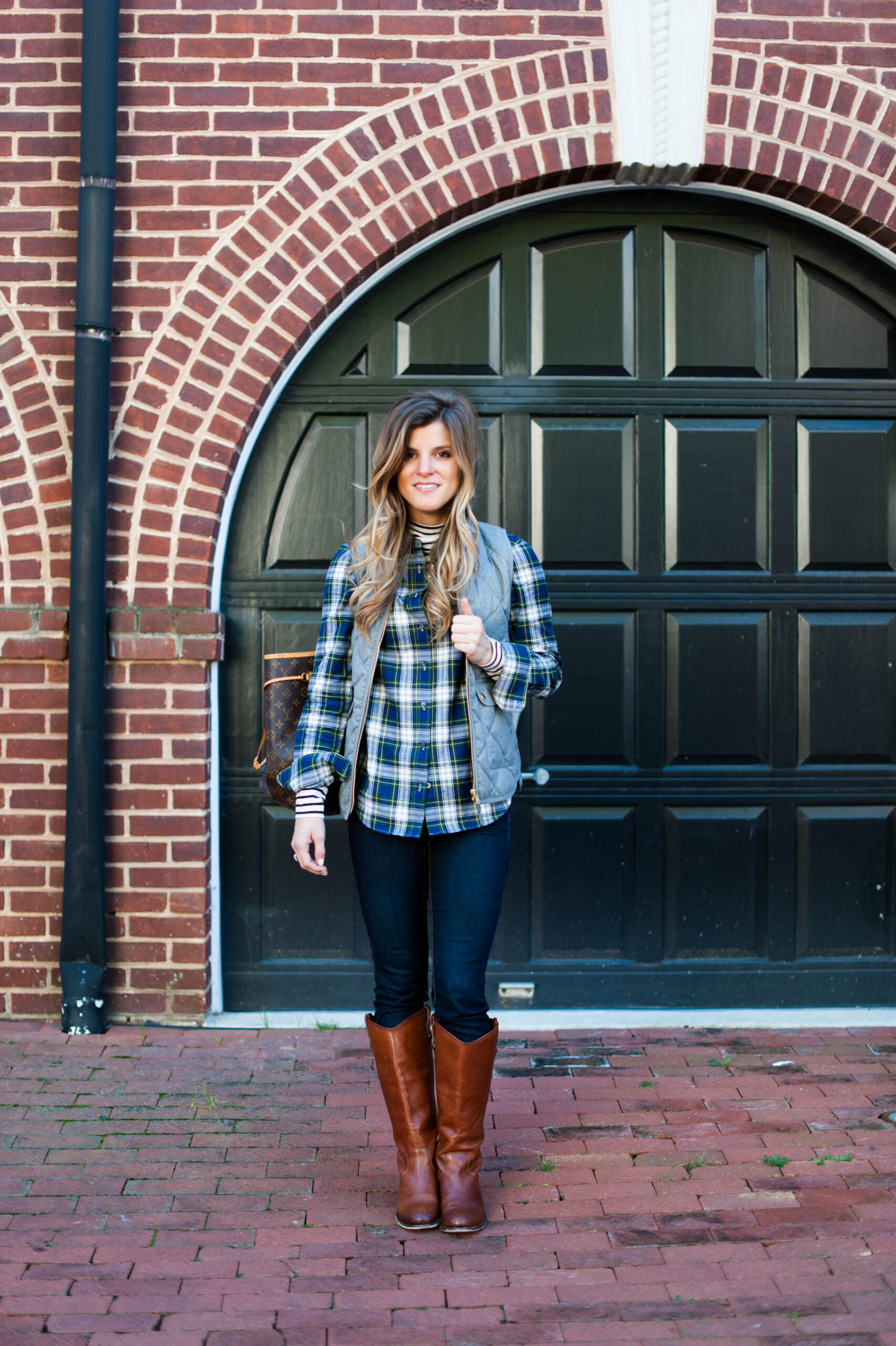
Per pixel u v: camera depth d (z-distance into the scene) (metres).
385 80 3.58
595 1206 2.54
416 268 3.80
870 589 3.90
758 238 3.84
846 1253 2.33
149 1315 2.14
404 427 2.34
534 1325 2.12
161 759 3.61
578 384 3.83
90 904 3.54
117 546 3.59
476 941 2.41
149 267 3.57
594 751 3.87
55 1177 2.67
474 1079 2.43
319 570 3.83
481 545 2.49
